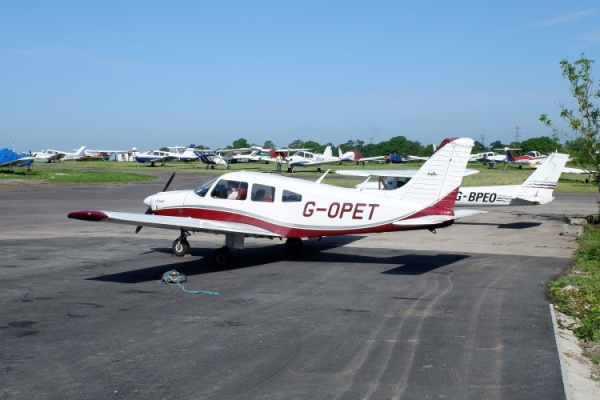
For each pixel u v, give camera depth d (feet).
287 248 47.91
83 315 28.22
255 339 24.56
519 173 202.90
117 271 40.04
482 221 76.54
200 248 51.08
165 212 46.37
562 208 94.99
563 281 37.22
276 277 38.60
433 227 40.78
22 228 64.08
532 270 41.55
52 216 75.56
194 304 30.76
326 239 58.34
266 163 299.99
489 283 36.88
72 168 236.84
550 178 68.80
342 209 42.24
